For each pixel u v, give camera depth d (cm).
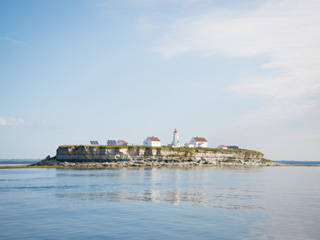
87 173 10244
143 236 2489
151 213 3397
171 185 6450
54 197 4616
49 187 5959
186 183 6956
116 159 15625
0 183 6731
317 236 2541
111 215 3284
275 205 3991
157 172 11025
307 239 2456
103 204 3981
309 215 3353
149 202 4153
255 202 4231
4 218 3131
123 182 7038
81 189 5647
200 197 4672
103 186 6166
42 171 11438
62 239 2398
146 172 10912
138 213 3394
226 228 2758
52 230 2664
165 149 17212
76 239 2397
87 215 3281
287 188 6222
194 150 18350
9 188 5762
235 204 4041
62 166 14412
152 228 2734
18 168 13775
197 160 18175
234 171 12825
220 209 3662
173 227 2775
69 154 15200
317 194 5219
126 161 15825
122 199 4419
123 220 3048
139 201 4238
